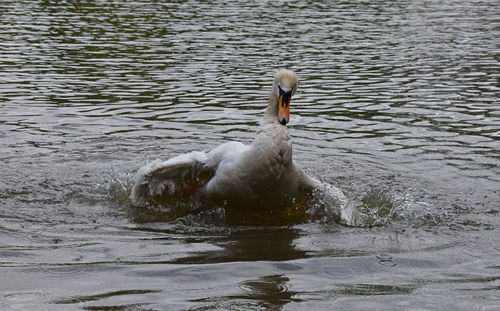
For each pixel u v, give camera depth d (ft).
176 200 35.14
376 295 23.84
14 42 78.59
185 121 50.47
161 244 28.86
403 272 26.18
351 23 103.14
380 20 107.55
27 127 47.52
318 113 53.31
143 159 42.16
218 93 58.54
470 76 67.51
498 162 41.96
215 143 45.78
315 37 88.74
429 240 30.12
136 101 55.52
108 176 38.70
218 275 25.40
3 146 43.04
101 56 72.79
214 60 72.02
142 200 34.50
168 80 62.85
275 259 27.35
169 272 25.49
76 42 80.02
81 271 25.31
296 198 34.94
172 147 44.73
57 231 30.07
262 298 23.30
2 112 50.90
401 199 35.58
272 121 32.91
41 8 107.04
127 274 25.18
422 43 86.74
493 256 28.14
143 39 83.20
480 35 94.38
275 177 32.42
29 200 34.30
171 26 93.50
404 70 69.82
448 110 54.49
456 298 23.72
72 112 51.83
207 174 34.24
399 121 51.24
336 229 31.58
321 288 24.38
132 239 29.43
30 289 23.54
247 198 32.89
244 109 53.88
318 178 38.93
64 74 64.18
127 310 22.02
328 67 70.33
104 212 33.12
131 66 68.39
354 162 41.88
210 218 32.73
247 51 77.41
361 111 53.98
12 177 37.55
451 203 35.24
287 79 32.76
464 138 47.01
